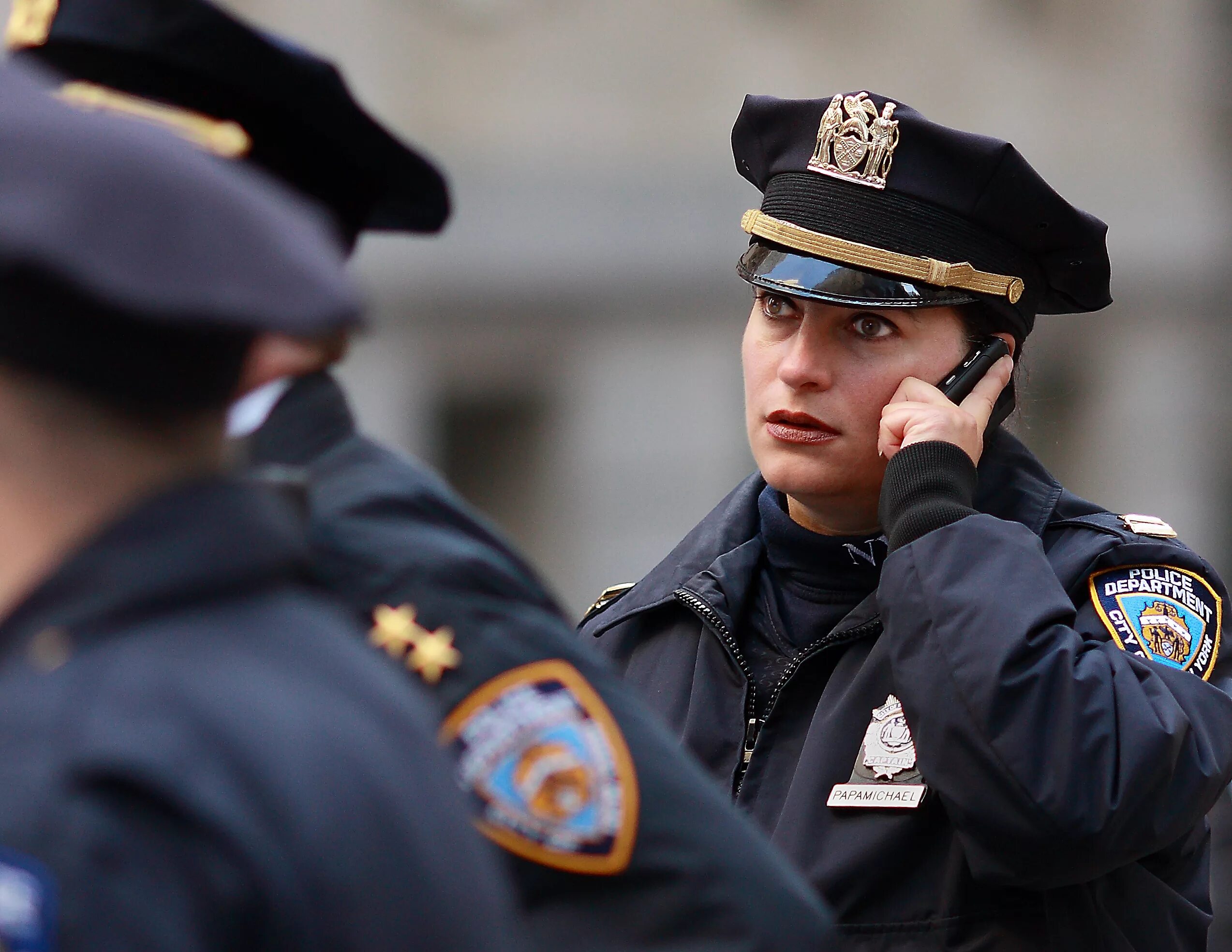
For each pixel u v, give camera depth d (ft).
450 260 122.01
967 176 27.99
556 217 123.03
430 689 16.67
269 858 10.86
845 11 125.80
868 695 26.86
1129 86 131.54
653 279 124.06
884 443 27.48
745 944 15.85
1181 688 25.49
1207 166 132.77
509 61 122.62
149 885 10.50
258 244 11.13
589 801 16.40
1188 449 132.57
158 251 10.85
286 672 11.78
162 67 17.44
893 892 25.90
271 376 17.57
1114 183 131.23
